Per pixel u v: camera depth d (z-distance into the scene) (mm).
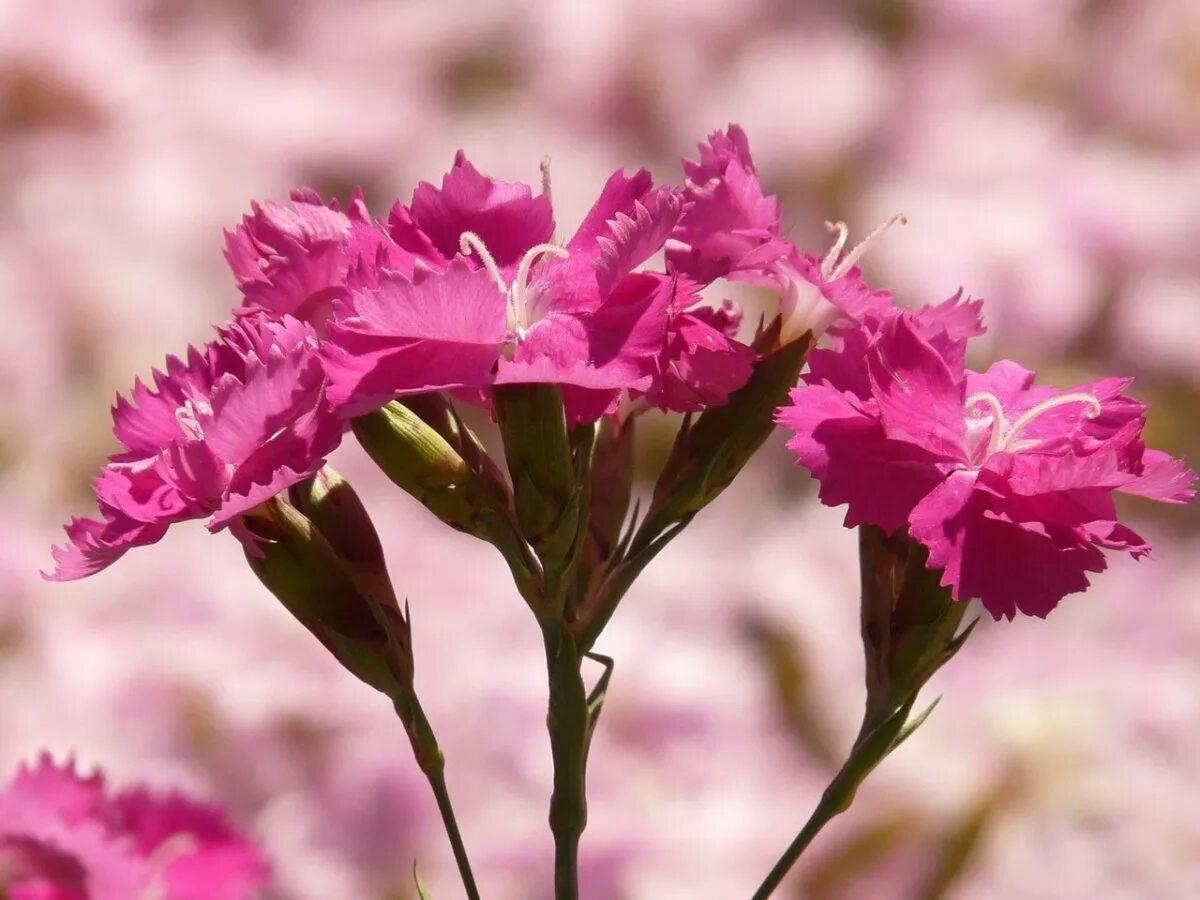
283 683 594
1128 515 749
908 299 781
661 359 438
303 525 445
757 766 604
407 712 449
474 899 450
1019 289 777
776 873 449
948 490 433
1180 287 783
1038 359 781
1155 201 791
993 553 431
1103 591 678
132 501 436
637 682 608
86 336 792
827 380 439
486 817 577
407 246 444
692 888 565
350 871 569
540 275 438
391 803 575
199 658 599
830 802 449
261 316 441
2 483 750
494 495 444
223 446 429
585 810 447
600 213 443
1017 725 601
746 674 646
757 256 444
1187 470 430
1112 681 623
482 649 624
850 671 660
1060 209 794
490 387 441
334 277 441
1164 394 778
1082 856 580
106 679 602
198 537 667
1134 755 600
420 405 444
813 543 702
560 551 439
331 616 446
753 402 450
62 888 478
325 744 590
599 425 456
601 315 433
